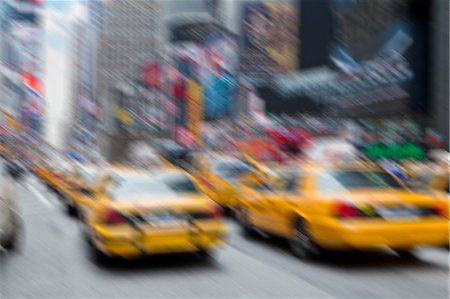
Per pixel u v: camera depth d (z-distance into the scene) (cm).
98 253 830
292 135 4169
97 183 934
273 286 686
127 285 701
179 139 6862
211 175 1450
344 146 2278
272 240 1048
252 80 5994
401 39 3700
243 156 2311
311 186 832
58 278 740
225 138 5103
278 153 4138
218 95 6750
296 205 844
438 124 3356
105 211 759
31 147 5812
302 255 838
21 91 8162
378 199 747
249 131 4638
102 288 685
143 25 9706
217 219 790
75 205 1431
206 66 7175
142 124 7669
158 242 749
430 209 758
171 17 8638
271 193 958
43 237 1103
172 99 7394
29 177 4119
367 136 3588
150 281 721
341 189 800
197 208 777
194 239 763
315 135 4278
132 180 836
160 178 853
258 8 6550
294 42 5462
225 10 7919
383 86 3825
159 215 758
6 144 5722
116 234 742
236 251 934
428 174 1485
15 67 8212
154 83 7912
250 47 6444
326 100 4612
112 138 7888
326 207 766
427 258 855
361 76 4122
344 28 4612
